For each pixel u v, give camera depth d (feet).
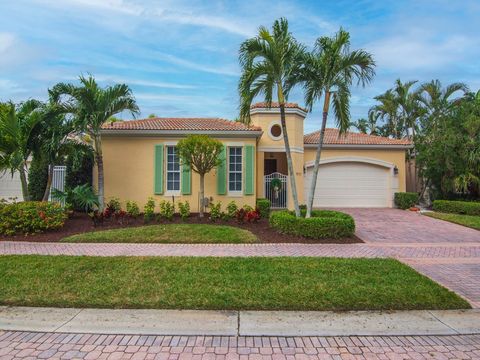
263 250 30.45
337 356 13.20
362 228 44.09
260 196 59.88
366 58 35.06
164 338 14.52
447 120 65.26
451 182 62.49
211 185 51.85
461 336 14.98
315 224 35.04
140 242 33.09
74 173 50.03
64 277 21.52
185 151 44.34
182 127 52.42
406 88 82.89
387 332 15.21
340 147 68.03
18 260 25.39
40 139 42.09
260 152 60.08
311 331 15.21
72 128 42.93
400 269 24.06
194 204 51.55
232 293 19.02
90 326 15.47
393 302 18.08
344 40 34.83
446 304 18.01
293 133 60.49
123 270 23.07
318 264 25.02
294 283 20.66
